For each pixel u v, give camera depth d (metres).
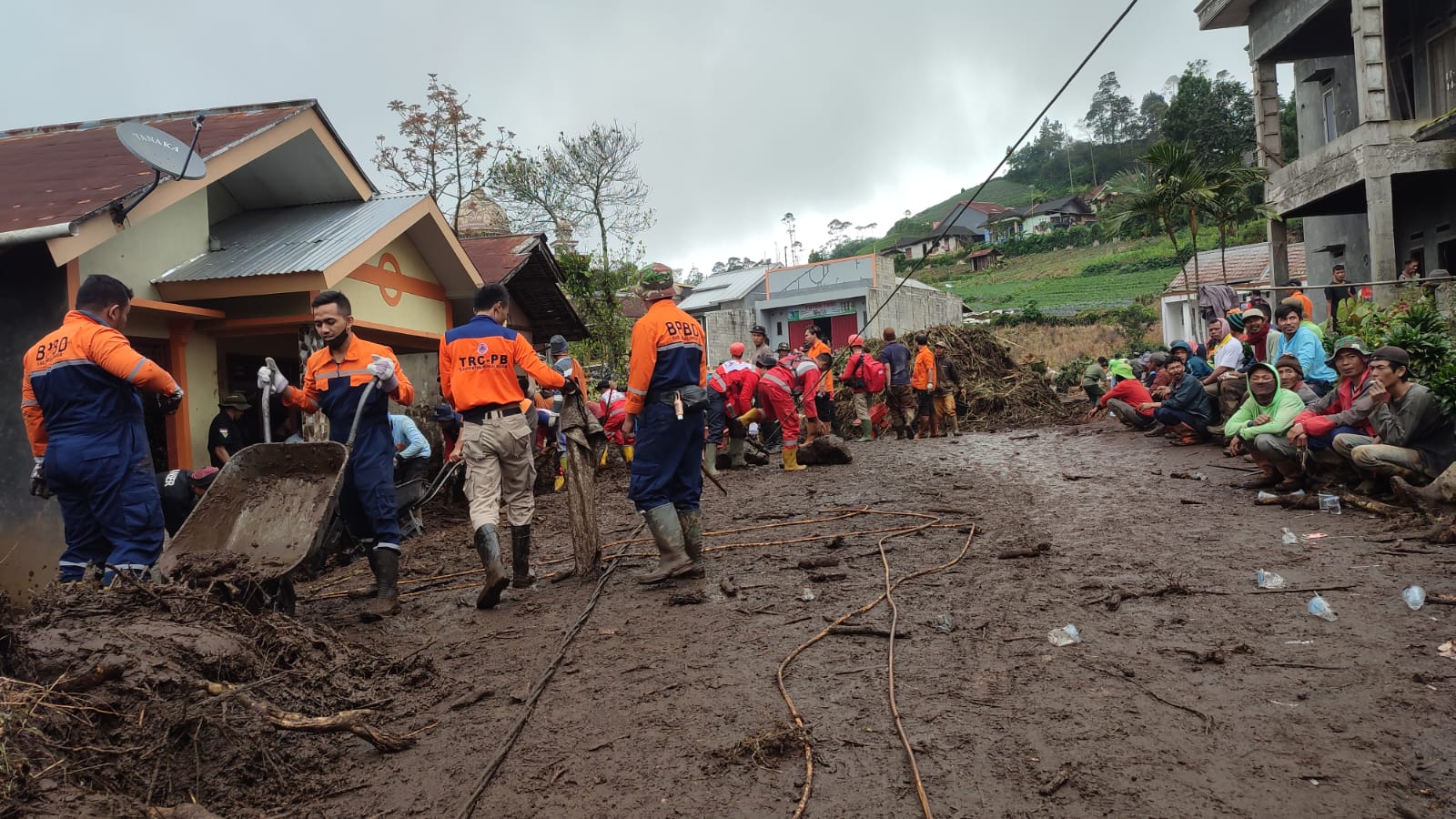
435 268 12.22
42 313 7.46
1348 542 5.26
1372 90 14.73
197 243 9.31
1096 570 5.09
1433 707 3.04
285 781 3.13
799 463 11.92
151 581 4.34
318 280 8.57
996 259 77.31
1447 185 15.70
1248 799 2.57
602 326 23.12
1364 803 2.51
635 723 3.40
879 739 3.12
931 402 15.66
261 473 4.96
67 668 3.26
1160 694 3.31
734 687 3.68
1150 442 11.21
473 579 6.36
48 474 4.89
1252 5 18.25
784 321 39.31
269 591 4.48
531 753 3.22
